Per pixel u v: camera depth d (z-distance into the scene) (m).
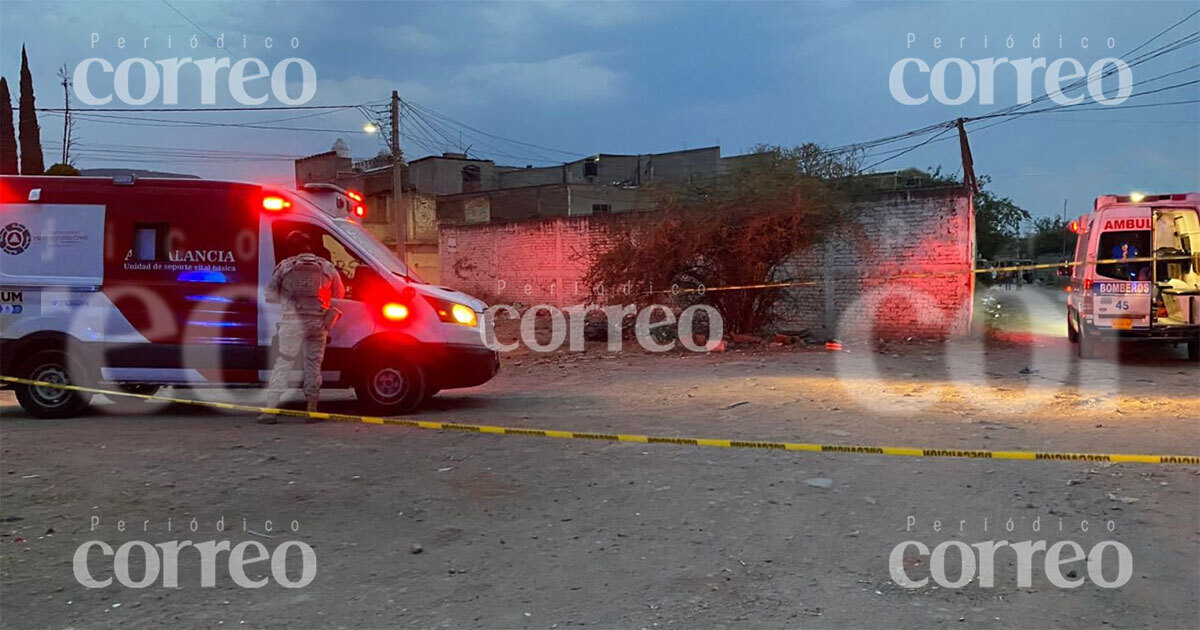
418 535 4.40
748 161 15.77
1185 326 11.69
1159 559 4.05
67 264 7.64
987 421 7.39
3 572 3.87
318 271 7.37
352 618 3.44
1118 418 7.52
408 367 7.77
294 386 7.59
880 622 3.41
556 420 7.48
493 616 3.46
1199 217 12.12
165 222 7.66
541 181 44.16
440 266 27.16
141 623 3.38
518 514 4.73
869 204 16.83
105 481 5.29
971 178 19.77
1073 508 4.80
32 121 31.02
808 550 4.20
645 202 16.91
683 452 6.16
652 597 3.65
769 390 9.41
